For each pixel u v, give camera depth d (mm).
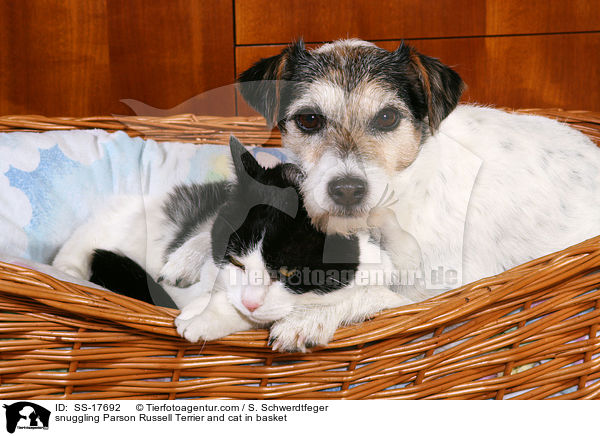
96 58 2516
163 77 2514
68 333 939
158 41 2480
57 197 1469
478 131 1458
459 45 2461
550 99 2520
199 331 930
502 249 1385
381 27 2441
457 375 1077
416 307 998
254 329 1020
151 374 987
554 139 1569
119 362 967
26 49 2486
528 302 1067
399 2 2412
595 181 1521
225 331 969
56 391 983
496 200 1361
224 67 2504
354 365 1008
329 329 963
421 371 1042
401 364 1029
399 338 1008
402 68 1192
